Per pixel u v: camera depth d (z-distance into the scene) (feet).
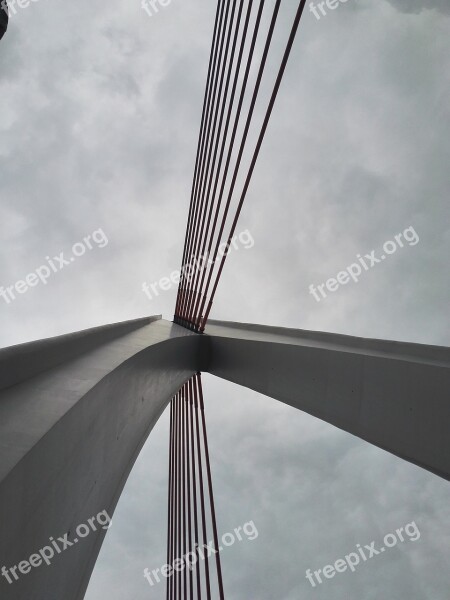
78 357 18.19
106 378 15.33
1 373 11.87
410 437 18.97
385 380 20.84
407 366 19.40
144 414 27.12
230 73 32.07
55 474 11.51
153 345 25.67
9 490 8.58
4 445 9.27
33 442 9.46
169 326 44.91
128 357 19.40
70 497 13.88
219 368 41.45
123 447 22.45
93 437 15.37
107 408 16.53
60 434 11.08
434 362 18.98
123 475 24.45
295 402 29.63
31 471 9.55
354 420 23.08
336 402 25.05
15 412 10.89
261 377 35.04
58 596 14.56
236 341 39.40
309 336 34.71
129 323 30.30
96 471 17.28
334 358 25.43
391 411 20.31
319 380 26.99
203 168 38.70
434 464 17.62
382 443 20.98
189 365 41.27
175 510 43.04
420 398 18.49
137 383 22.90
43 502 11.07
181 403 45.91
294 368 29.99
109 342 23.97
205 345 42.32
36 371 14.07
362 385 22.61
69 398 12.17
